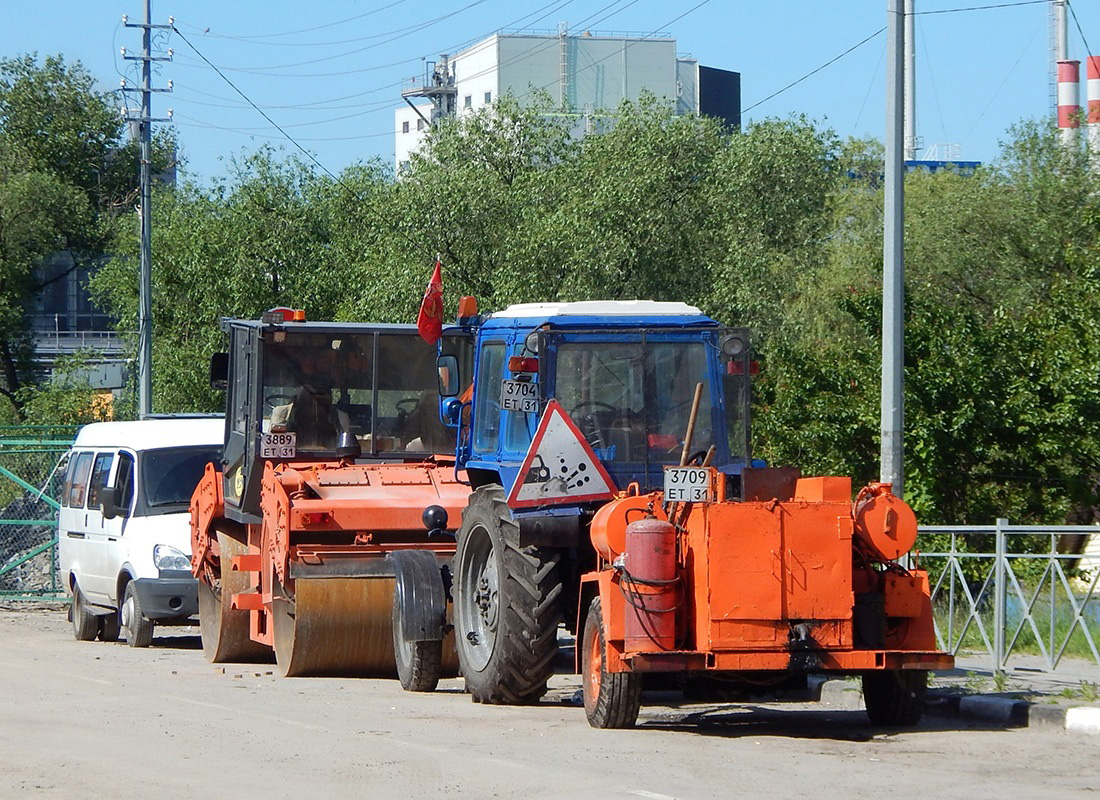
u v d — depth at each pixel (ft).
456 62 422.82
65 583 90.33
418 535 59.88
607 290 140.97
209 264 179.11
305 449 64.59
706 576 40.55
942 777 34.53
